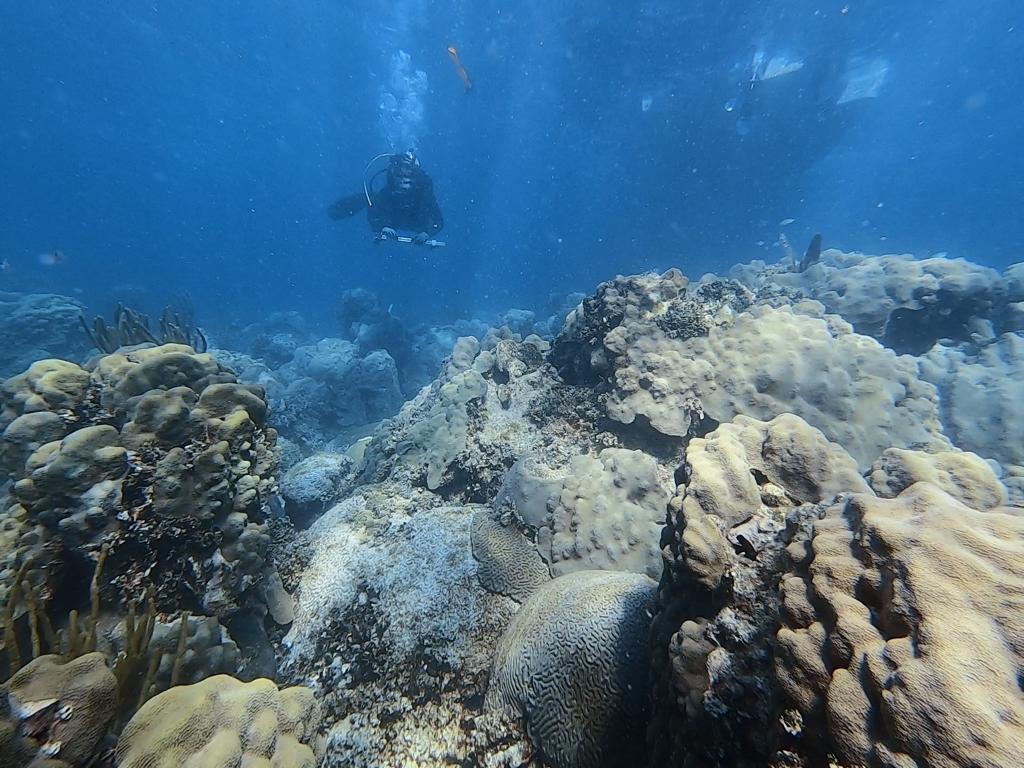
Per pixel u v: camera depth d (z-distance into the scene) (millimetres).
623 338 4840
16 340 12258
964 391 5148
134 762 1594
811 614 1457
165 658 2346
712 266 28469
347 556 3764
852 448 4047
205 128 56562
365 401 11945
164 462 2645
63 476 2398
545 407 5109
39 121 56375
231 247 67188
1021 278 6707
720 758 1535
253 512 3207
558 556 3607
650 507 3705
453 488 4809
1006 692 1008
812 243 8344
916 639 1148
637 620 2594
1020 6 20875
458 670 3037
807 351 4496
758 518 2156
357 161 59875
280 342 16906
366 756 2664
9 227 58375
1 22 33750
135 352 3256
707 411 4324
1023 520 1403
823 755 1226
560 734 2463
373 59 34062
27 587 1886
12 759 1501
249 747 1825
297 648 3242
